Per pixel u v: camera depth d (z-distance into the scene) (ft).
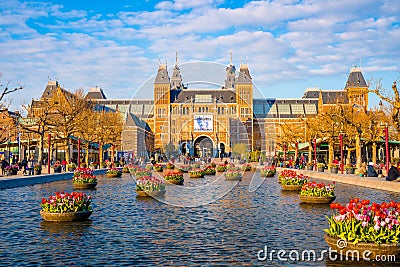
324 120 196.65
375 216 37.63
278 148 284.41
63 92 201.67
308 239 46.85
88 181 106.93
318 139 214.90
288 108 499.10
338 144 204.13
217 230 52.16
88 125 198.08
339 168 173.78
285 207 71.87
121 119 210.18
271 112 492.13
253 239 47.19
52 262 38.19
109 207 71.56
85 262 38.24
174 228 53.42
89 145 217.15
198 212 66.44
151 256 40.32
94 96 488.44
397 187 94.99
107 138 202.69
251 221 58.34
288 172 106.83
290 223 56.59
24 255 40.42
